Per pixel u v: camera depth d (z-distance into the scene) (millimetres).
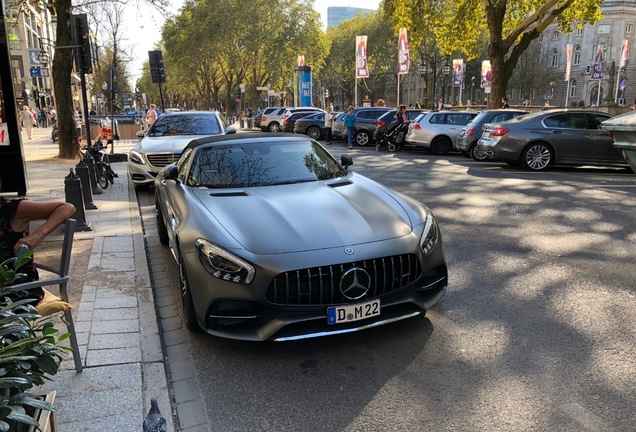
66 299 3119
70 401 3068
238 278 3455
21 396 1906
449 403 3092
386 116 19812
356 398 3174
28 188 10336
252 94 63906
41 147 20734
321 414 3025
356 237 3701
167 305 4738
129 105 35344
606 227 6930
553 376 3342
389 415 2994
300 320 3445
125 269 5484
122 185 11453
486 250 6055
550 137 12508
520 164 12867
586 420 2889
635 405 3014
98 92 44469
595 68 51688
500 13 22484
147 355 3688
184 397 3238
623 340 3787
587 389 3188
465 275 5238
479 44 52031
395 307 3764
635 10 72312
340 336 3982
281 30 52625
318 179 5023
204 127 11305
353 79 77750
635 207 8070
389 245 3676
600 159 12438
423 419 2947
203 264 3611
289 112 28500
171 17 15367
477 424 2887
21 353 2080
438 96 79875
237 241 3623
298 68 38094
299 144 5582
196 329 4008
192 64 61281
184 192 4750
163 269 5781
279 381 3395
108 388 3213
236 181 4875
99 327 4086
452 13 31203
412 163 14828
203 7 53344
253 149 5359
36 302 2969
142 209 9070
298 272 3453
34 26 50281
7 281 2219
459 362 3551
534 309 4375
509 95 79250
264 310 3494
